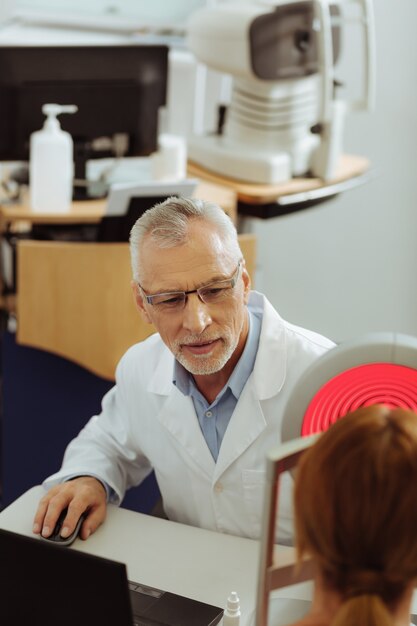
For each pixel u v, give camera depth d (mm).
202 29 3260
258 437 1572
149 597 1367
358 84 3820
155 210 1462
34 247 2477
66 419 2621
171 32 4086
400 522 822
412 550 828
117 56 3016
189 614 1329
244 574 1433
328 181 3314
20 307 2518
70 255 2482
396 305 4066
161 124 3225
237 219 3328
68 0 4004
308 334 1630
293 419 1165
